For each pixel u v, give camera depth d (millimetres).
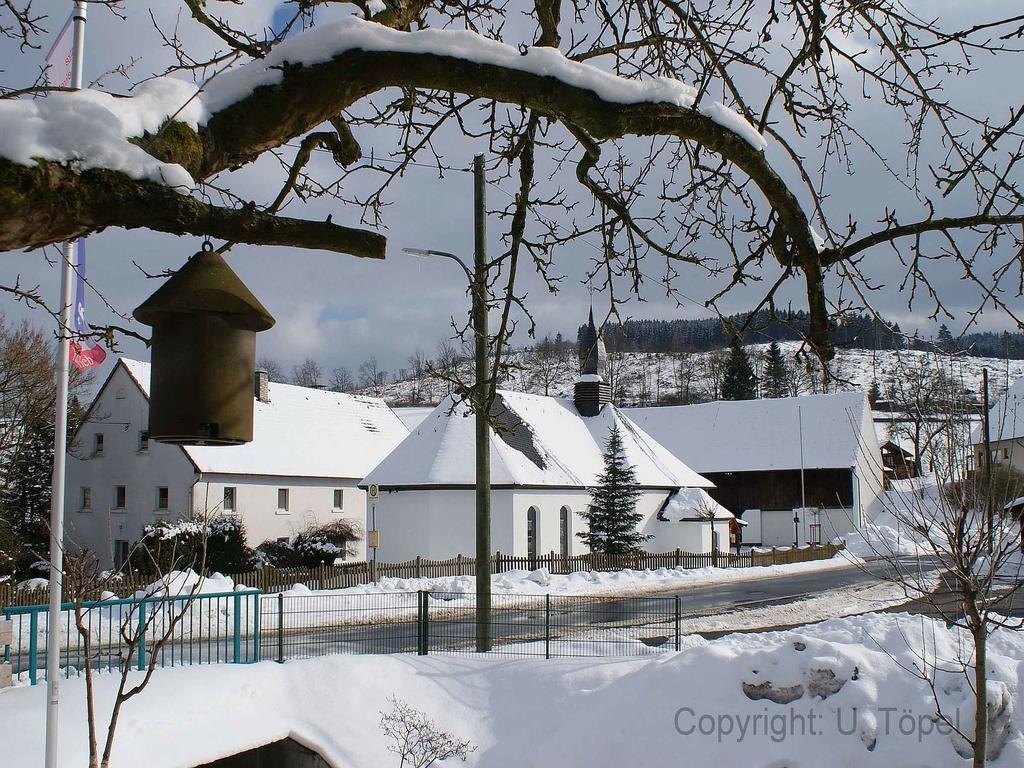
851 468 65375
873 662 11008
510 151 5727
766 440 69250
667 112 3723
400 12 4406
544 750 11164
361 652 16578
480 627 14914
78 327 9383
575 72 3551
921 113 5434
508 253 5477
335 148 4234
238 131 3205
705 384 126688
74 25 8398
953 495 9930
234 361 3812
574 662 12609
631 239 5629
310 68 3244
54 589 9000
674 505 46031
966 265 4941
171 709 10484
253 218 3006
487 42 3445
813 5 4629
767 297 4742
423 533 35531
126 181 2662
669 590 32469
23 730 9594
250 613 21938
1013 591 9172
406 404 128000
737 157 3990
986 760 10273
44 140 2527
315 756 11109
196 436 3734
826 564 46688
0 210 2410
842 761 10266
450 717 11766
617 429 44906
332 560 42750
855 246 4258
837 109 5660
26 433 30766
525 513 37094
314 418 52219
